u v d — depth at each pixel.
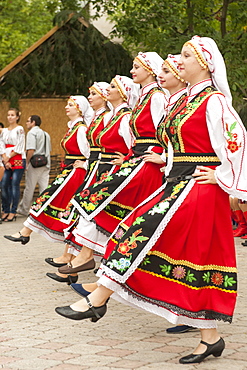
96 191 5.95
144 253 3.93
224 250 3.97
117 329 4.80
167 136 4.26
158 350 4.20
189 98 4.08
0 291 6.26
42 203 7.78
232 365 3.88
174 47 13.85
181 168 4.04
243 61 13.66
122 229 4.25
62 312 4.11
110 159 6.45
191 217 3.93
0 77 15.88
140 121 5.73
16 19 23.70
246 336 4.57
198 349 3.96
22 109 16.67
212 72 4.05
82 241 6.02
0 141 11.96
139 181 5.82
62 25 15.70
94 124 7.02
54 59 15.96
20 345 4.32
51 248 9.25
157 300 3.97
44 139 12.95
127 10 15.05
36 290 6.33
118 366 3.84
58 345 4.32
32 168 12.90
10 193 12.62
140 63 5.67
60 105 17.34
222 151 3.86
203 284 3.95
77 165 7.73
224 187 3.86
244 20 13.98
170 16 14.55
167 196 4.03
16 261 8.07
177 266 3.96
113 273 3.95
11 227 11.60
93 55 16.06
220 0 15.00
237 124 3.87
